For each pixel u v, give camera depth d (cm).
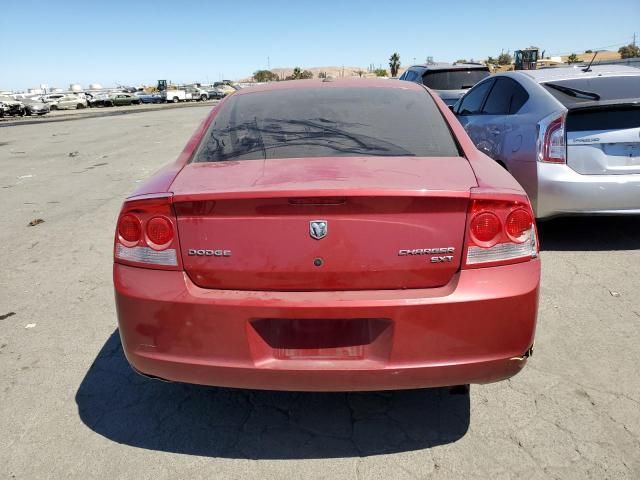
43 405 266
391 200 194
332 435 239
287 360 204
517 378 277
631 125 421
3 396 274
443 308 197
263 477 215
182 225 204
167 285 206
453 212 198
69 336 337
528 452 224
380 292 200
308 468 220
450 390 247
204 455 229
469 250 200
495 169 232
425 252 199
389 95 300
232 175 221
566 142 425
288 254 198
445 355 201
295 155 244
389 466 219
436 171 220
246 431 244
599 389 265
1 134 1986
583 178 421
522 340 206
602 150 423
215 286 206
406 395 267
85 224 600
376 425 246
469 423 244
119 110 4078
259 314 199
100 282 426
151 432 245
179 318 204
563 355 297
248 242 200
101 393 276
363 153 242
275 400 267
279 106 292
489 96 581
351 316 196
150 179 240
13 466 224
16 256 495
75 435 243
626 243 478
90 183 858
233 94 325
